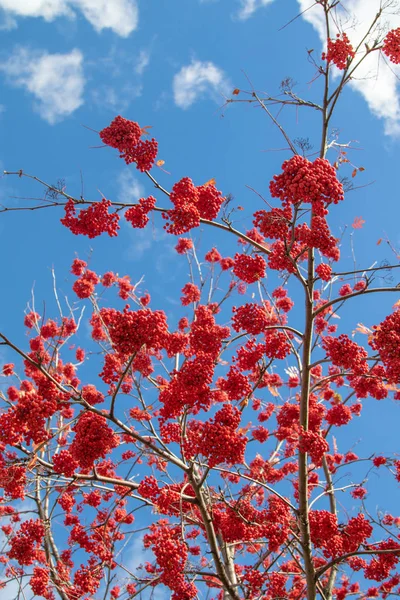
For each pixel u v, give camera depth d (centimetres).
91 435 653
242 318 763
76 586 873
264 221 702
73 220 783
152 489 776
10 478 695
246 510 844
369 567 891
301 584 1066
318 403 989
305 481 796
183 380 666
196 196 777
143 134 783
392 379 692
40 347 977
